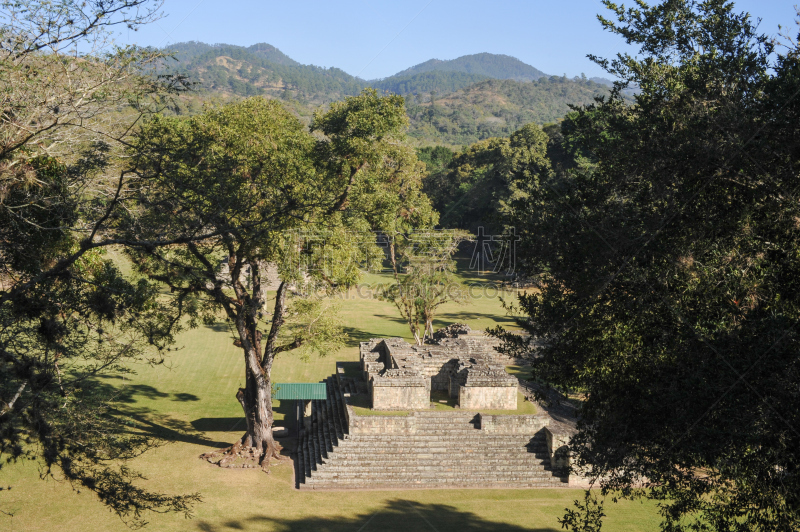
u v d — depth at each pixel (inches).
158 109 527.5
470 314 2348.7
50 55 485.1
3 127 477.7
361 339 1953.7
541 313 578.2
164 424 1268.5
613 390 537.6
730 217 481.7
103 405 687.1
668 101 564.1
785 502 429.4
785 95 455.5
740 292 464.1
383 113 1127.0
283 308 1149.7
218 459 1103.0
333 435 1103.0
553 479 1034.1
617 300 524.4
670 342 493.7
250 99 1024.2
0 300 473.1
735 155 468.4
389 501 957.2
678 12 597.9
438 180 4311.0
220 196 580.1
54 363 546.0
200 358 1756.9
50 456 516.4
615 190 554.3
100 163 531.2
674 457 476.7
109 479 575.8
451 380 1221.1
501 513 919.7
